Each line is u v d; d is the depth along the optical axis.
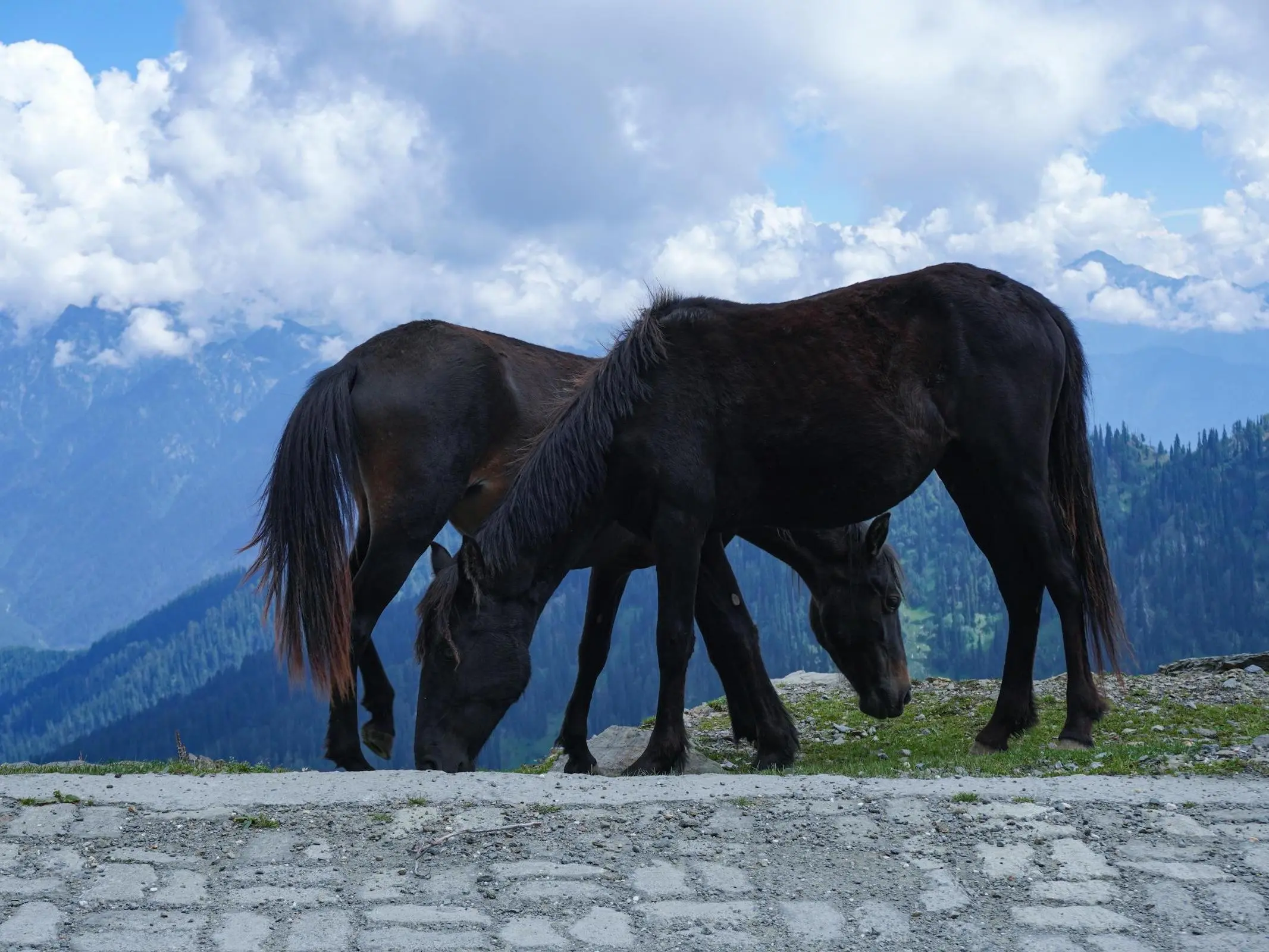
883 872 4.41
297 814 5.02
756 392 6.75
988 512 7.41
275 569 6.95
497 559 6.53
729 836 4.76
